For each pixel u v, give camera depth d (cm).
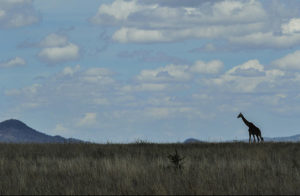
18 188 2003
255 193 1877
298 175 2303
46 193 1889
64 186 2048
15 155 3656
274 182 2078
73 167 2666
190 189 1884
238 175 2309
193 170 2569
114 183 2109
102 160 2919
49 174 2486
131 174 2328
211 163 2973
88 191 1900
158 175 2277
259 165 2772
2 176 2423
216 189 1939
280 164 2759
